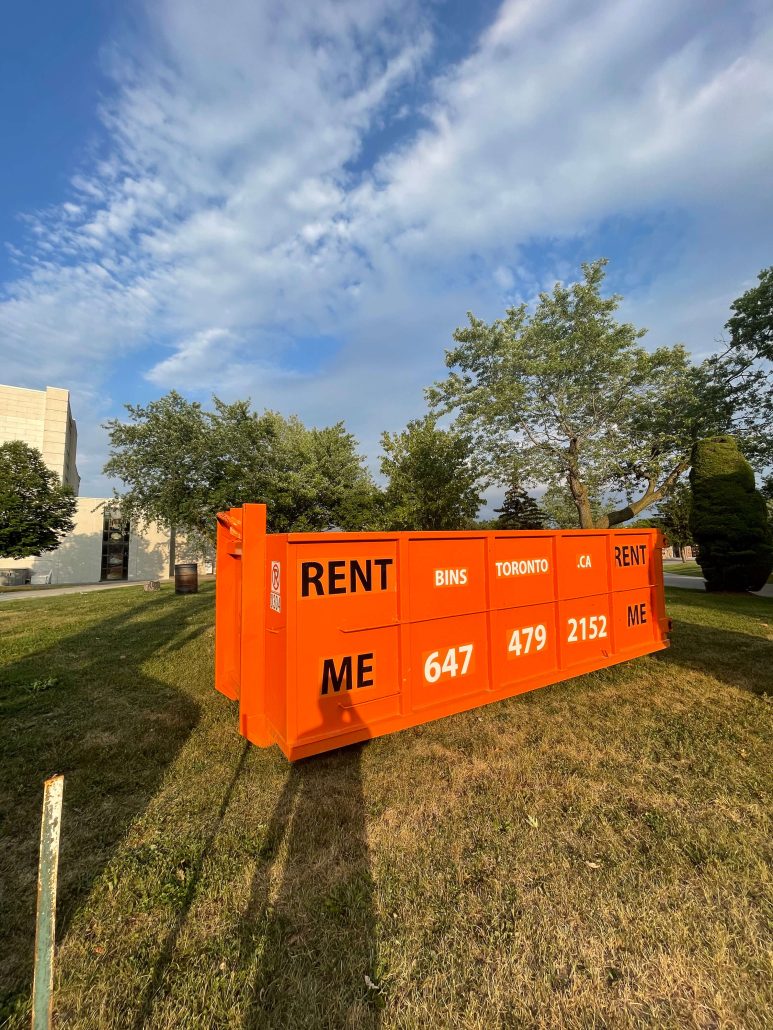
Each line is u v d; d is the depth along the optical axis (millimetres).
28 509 29609
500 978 1941
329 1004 1836
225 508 17578
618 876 2521
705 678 5824
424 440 15734
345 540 3656
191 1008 1829
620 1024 1768
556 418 18141
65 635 8812
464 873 2553
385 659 3869
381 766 3697
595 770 3631
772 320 16656
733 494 14695
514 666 4797
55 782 1508
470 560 4488
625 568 6191
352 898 2373
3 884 2520
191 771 3654
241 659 3852
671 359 16812
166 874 2551
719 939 2109
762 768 3635
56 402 47031
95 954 2072
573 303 17938
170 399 21875
